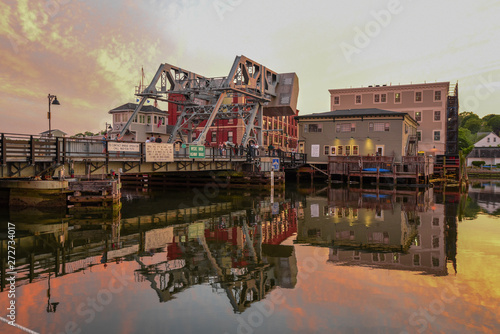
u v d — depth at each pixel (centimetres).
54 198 1908
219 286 889
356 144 4706
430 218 1919
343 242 1369
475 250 1244
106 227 1616
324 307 757
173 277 954
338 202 2592
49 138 1927
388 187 3891
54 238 1399
